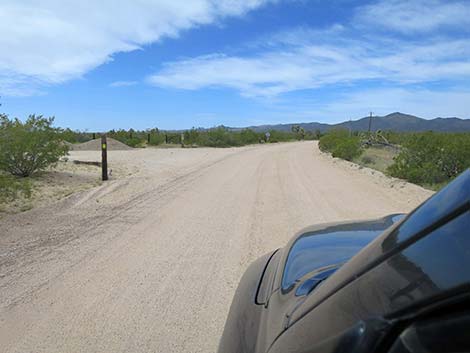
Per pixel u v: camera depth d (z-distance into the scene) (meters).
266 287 2.83
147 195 12.24
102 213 9.76
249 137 59.66
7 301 4.98
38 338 4.16
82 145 36.28
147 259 6.44
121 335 4.18
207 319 4.47
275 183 14.83
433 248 1.31
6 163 14.08
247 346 2.19
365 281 1.46
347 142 26.72
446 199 1.53
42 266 6.14
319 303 1.65
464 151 14.26
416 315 1.13
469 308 1.05
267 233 7.89
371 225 3.27
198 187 13.90
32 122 14.97
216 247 7.05
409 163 14.92
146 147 45.22
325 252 2.79
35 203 10.73
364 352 1.18
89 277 5.70
